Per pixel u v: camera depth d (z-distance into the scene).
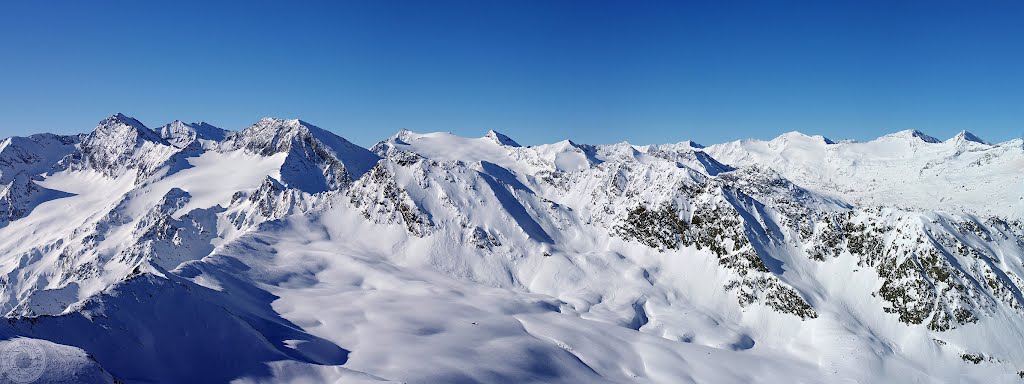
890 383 94.31
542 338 100.38
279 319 96.06
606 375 90.38
